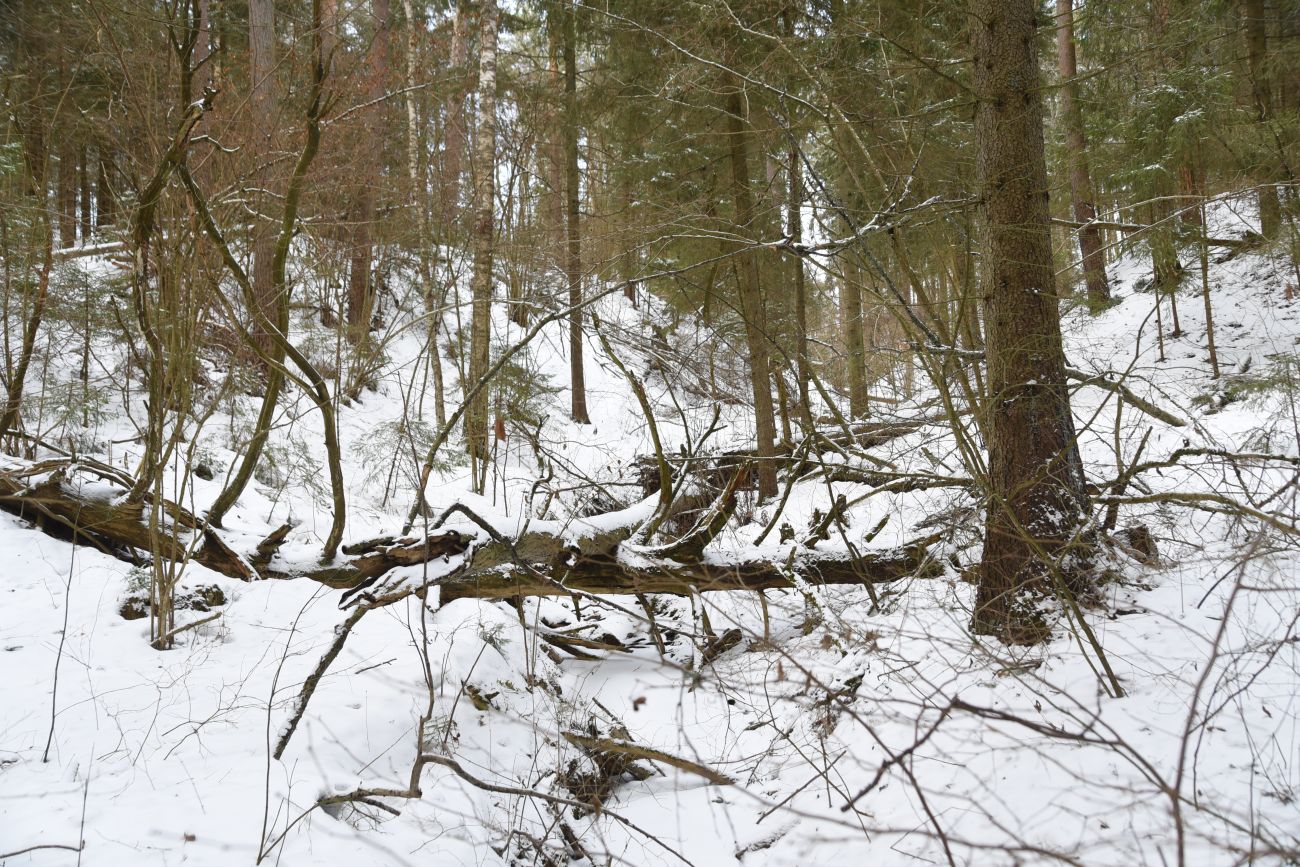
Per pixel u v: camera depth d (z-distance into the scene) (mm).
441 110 9914
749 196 9375
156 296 5383
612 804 4430
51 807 3137
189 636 4844
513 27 14688
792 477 6184
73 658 4332
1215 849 2504
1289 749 2879
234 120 5383
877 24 5758
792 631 5844
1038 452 4277
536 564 5324
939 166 6590
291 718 3885
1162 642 3766
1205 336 12031
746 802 4121
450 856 3410
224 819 3215
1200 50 6598
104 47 4992
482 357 9344
